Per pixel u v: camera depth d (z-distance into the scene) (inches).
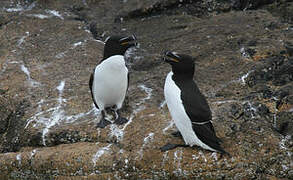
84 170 426.9
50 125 475.2
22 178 447.2
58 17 700.7
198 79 532.1
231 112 461.1
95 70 456.1
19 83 546.0
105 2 734.5
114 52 447.5
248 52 561.9
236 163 407.5
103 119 472.7
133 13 692.1
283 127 448.1
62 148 446.9
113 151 432.5
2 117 512.1
